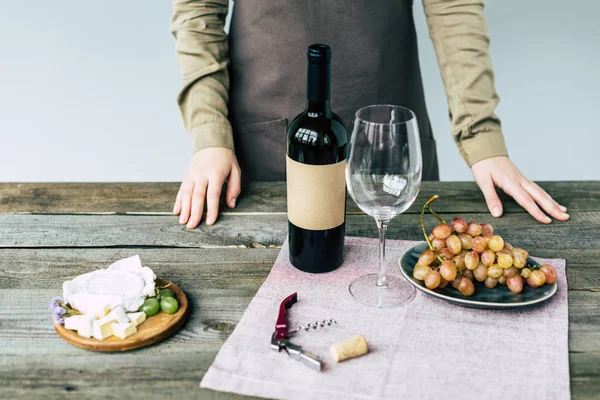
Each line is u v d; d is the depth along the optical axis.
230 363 0.97
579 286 1.17
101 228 1.38
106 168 3.20
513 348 1.00
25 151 3.18
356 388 0.92
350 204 1.48
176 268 1.23
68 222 1.40
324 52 1.07
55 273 1.21
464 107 1.58
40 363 0.98
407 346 1.01
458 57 1.61
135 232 1.36
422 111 1.94
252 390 0.92
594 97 2.97
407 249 1.29
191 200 1.45
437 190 1.54
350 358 0.98
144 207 1.47
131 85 3.10
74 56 3.11
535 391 0.92
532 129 3.04
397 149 1.06
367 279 1.18
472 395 0.91
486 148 1.54
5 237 1.33
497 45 2.95
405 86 1.85
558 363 0.97
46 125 3.15
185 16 1.70
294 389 0.92
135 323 1.03
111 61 3.07
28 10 3.04
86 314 1.04
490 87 1.59
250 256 1.27
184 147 3.18
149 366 0.97
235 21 1.78
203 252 1.29
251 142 1.85
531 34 2.93
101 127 3.15
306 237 1.18
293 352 0.98
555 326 1.05
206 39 1.70
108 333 1.01
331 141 1.12
